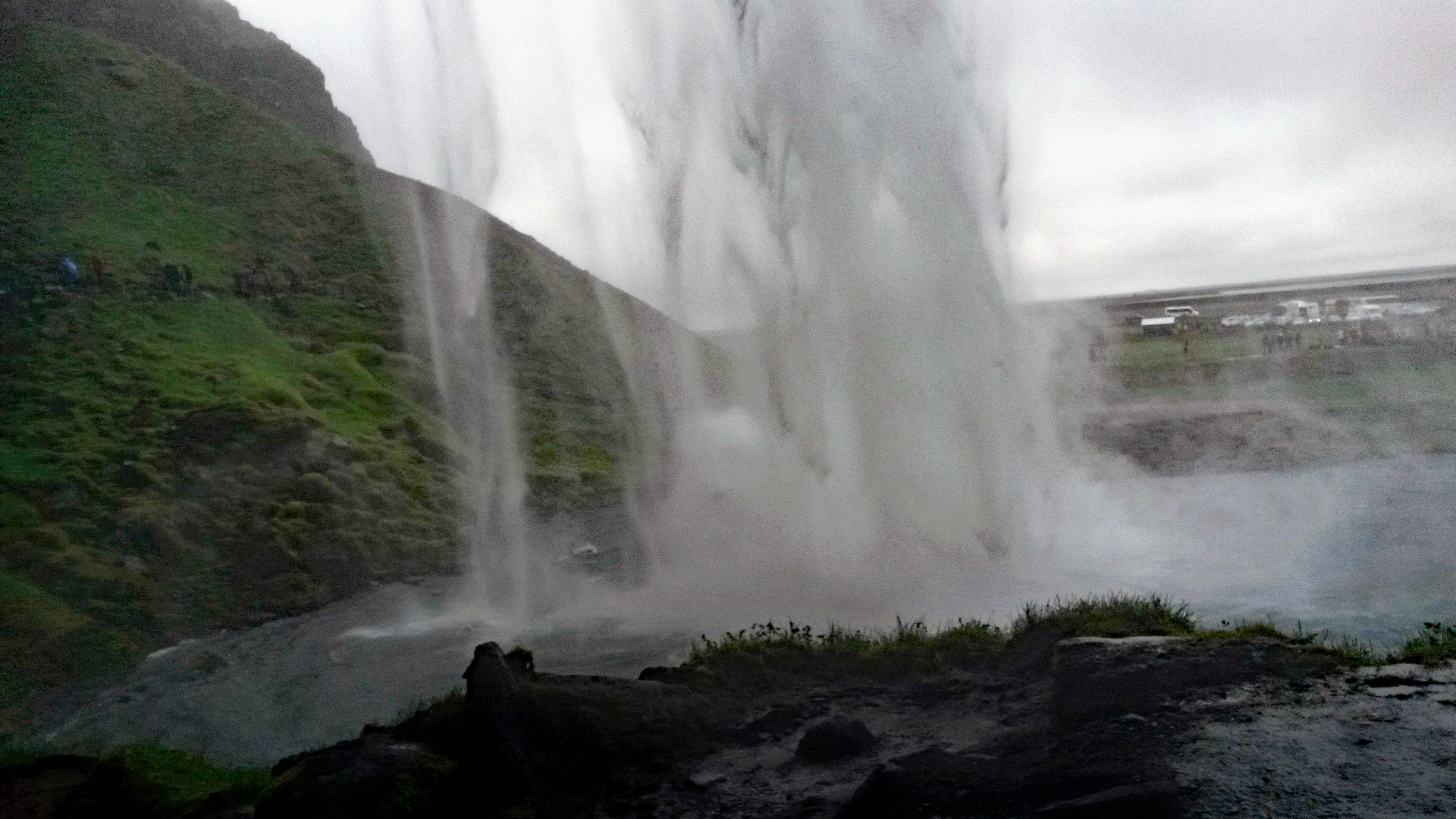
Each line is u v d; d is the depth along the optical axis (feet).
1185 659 22.41
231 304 114.11
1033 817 17.21
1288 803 16.25
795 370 62.90
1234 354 152.46
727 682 26.78
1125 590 43.29
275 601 64.90
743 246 70.85
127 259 115.14
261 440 79.66
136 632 57.88
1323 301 269.44
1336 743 18.29
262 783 23.98
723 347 91.86
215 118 169.07
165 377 88.84
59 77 163.94
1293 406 107.55
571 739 22.07
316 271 134.92
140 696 48.11
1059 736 20.86
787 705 24.94
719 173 75.31
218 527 69.41
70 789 27.58
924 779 19.06
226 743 38.52
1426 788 16.26
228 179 152.35
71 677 51.85
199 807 23.65
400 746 20.94
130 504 68.85
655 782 21.18
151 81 172.65
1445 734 18.26
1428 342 143.74
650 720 22.93
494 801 20.54
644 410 112.27
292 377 99.30
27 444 74.43
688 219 83.66
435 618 58.08
